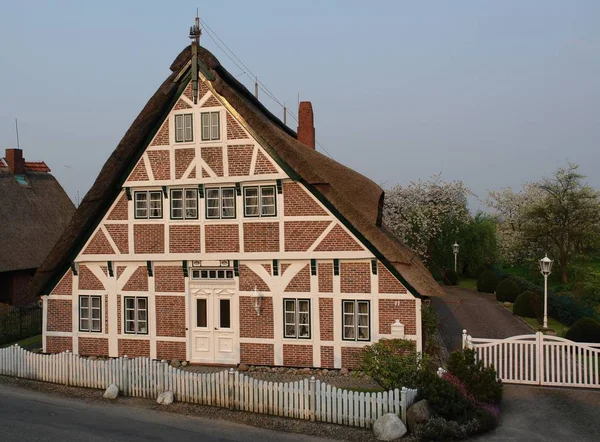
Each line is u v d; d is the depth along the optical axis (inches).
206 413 521.0
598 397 548.4
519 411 510.3
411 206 1759.4
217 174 680.4
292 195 661.3
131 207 711.1
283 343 665.0
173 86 684.1
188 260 691.4
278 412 512.1
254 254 671.8
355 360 644.1
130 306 717.3
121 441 445.4
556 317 1018.7
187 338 695.7
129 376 583.2
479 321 1013.8
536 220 1438.2
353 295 646.5
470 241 1800.0
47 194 1339.8
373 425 467.5
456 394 470.9
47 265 722.8
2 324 852.6
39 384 621.6
